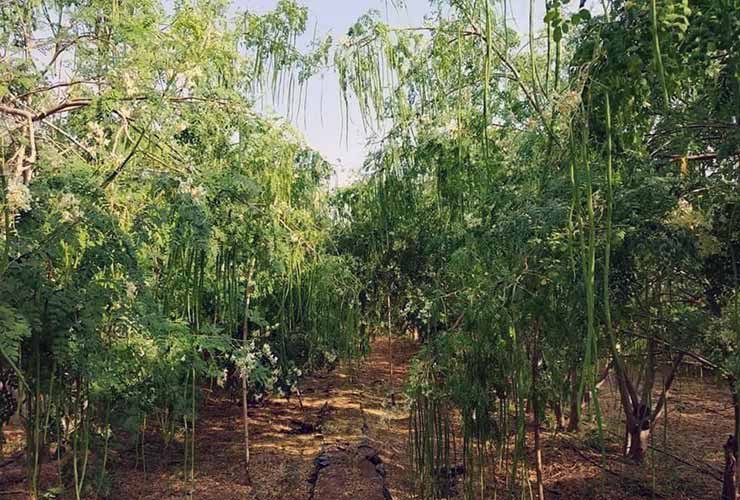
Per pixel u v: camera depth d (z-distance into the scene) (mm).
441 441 3443
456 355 3256
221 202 3135
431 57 3730
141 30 2734
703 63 2195
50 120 3025
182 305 3633
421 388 3355
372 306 6145
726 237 2555
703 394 7086
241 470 5148
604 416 6309
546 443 5355
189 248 3164
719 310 2879
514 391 3164
